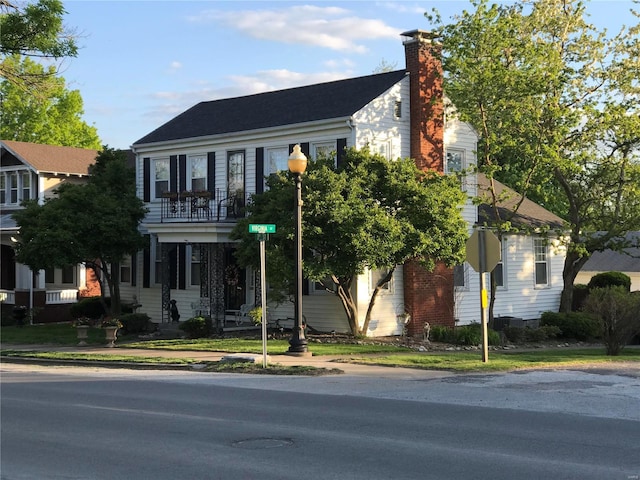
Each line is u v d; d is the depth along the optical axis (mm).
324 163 22609
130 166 36188
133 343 23422
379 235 20609
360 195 21719
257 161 27234
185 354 19875
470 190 28109
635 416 10688
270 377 15664
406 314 25250
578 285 34750
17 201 36844
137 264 31312
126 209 27906
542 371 15617
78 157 38781
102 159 31344
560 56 26828
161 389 14109
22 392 13867
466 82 24531
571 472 7516
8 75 23078
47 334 27922
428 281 25938
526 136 26062
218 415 11047
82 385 14922
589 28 27531
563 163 25266
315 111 26328
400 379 14875
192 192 27406
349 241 20344
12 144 37250
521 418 10562
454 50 24234
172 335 25953
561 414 10859
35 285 35719
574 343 26516
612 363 17172
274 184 22812
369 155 22406
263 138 27078
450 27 24156
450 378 14836
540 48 24578
